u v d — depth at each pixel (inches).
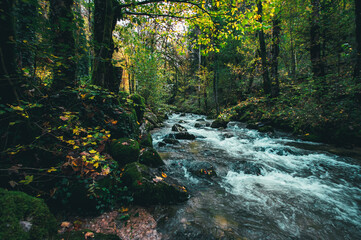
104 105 171.3
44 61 104.5
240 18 161.8
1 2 82.0
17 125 95.6
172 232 95.8
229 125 527.8
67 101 134.7
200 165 190.1
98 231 91.0
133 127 207.2
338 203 133.2
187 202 128.1
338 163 211.9
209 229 99.2
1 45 85.2
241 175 182.4
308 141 310.2
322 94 317.7
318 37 376.5
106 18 176.2
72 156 108.0
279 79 504.4
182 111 1195.3
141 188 119.1
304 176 181.3
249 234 97.5
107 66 192.5
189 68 1170.0
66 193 100.5
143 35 282.8
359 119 268.7
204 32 224.2
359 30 290.7
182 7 228.8
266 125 431.5
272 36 480.1
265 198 138.5
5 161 88.1
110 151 153.0
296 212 121.0
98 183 109.6
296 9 411.2
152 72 463.2
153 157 177.8
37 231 60.2
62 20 102.2
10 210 57.6
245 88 742.5
